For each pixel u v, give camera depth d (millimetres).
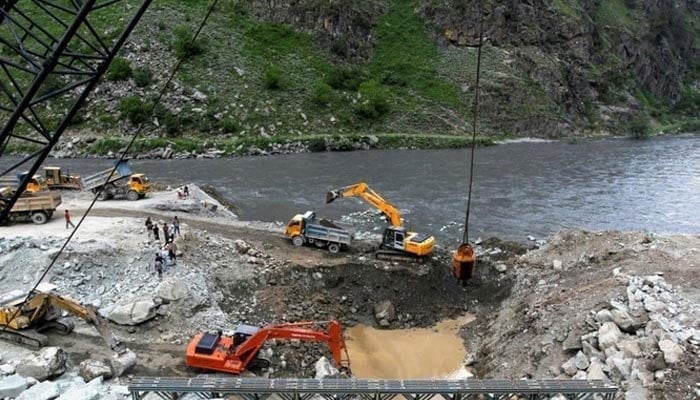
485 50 116688
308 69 104000
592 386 19984
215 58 98375
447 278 35125
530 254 36875
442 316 33188
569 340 24609
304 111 94250
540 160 80812
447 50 117000
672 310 23891
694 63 166000
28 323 25750
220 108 89562
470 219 50906
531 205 55781
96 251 32562
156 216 42281
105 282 31375
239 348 25453
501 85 108688
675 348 21406
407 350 29922
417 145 90938
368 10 119125
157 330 28375
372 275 34375
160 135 84188
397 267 34906
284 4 112375
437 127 99875
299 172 69875
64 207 43719
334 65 107562
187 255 33844
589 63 126625
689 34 167750
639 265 29828
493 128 104000
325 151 86000
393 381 20391
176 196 48938
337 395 20141
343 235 36938
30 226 37500
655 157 83562
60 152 77500
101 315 27766
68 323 27266
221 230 40250
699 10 191625
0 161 73125
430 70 112062
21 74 82750
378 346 30203
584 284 29875
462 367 28031
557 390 19906
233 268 34000
